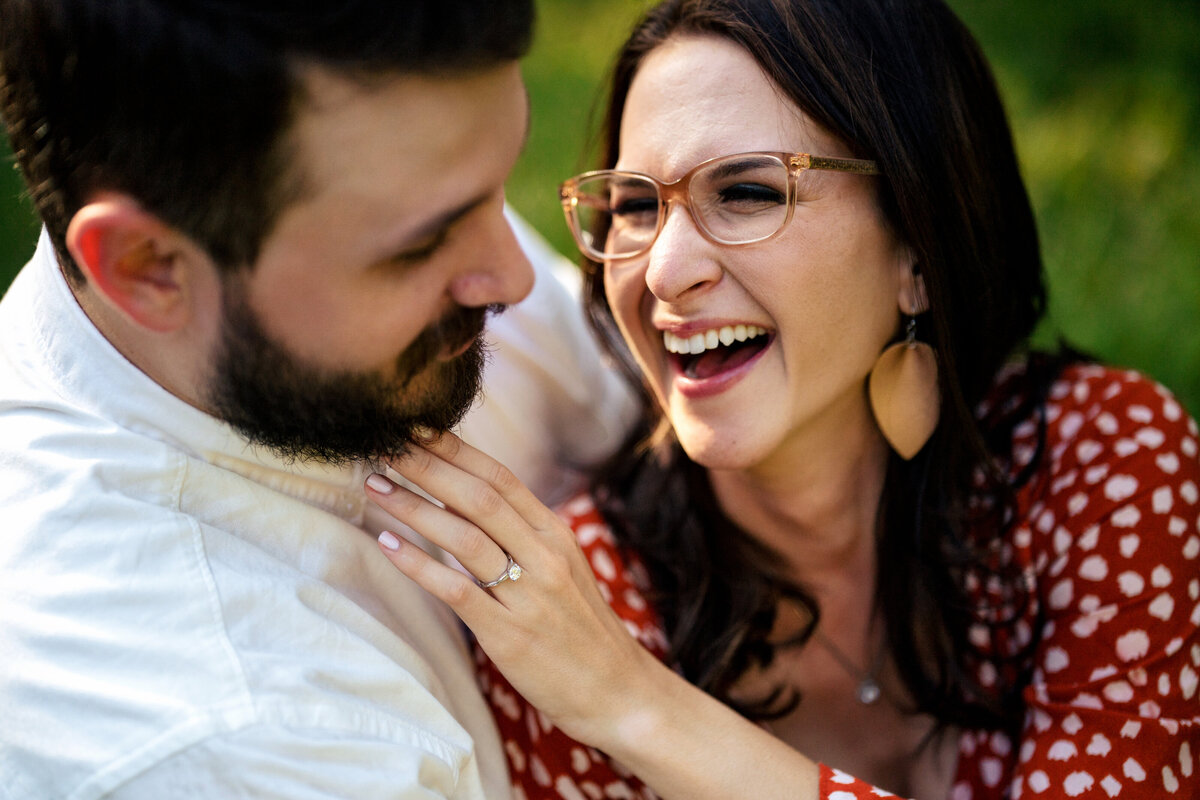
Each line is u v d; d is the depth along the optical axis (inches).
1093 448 67.5
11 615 47.2
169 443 50.6
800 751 73.0
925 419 66.1
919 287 63.1
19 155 47.8
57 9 43.2
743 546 69.6
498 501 52.9
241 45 42.3
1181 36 178.1
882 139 58.1
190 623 46.6
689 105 58.3
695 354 65.7
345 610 52.4
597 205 66.1
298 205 44.9
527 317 77.9
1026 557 68.3
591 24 194.1
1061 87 172.2
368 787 46.8
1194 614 64.9
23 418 51.4
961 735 69.3
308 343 48.1
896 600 69.3
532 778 65.2
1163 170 151.3
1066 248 138.4
